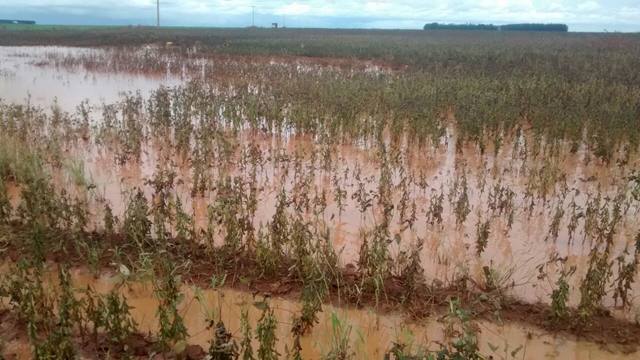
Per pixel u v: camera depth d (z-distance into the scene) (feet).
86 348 17.13
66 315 16.72
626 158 36.52
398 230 26.50
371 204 28.07
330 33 227.61
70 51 112.57
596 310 19.39
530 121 46.44
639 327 18.78
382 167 33.14
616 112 45.65
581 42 151.43
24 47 124.88
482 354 17.53
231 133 42.04
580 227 27.12
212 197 29.91
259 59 98.63
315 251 21.29
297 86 58.54
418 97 51.49
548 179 31.14
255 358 17.13
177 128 40.81
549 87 57.21
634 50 114.42
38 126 41.22
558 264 23.27
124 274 19.10
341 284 20.80
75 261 22.31
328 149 35.70
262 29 276.82
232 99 48.78
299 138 42.52
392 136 41.06
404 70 80.07
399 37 188.55
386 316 19.47
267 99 50.47
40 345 15.55
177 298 17.72
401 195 30.68
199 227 26.25
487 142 41.52
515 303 19.94
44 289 20.53
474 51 106.22
